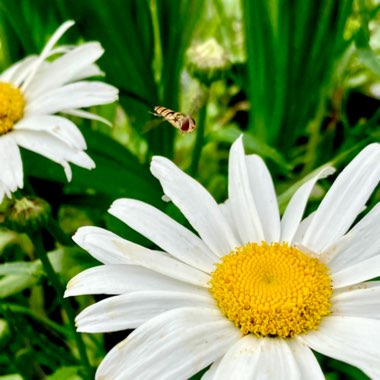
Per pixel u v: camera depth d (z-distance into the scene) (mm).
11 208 289
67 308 299
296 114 358
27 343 324
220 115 406
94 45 330
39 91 324
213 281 269
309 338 262
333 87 365
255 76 355
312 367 255
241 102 405
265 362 256
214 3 375
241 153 286
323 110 363
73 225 371
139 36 350
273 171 357
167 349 256
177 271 270
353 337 259
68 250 314
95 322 260
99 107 372
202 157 387
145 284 267
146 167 349
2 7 350
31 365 322
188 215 280
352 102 381
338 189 280
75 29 370
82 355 303
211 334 261
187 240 277
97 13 344
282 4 339
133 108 365
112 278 266
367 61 326
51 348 314
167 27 352
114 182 333
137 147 387
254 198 286
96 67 334
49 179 331
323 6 339
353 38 342
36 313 333
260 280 266
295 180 346
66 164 305
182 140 400
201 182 371
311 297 264
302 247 273
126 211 276
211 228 279
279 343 261
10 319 308
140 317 262
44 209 288
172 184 282
